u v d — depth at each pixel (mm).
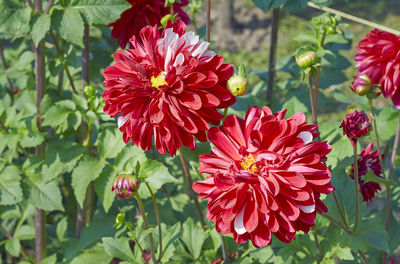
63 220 1212
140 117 776
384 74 883
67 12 942
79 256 1023
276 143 756
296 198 743
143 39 811
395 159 967
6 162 1029
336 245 908
